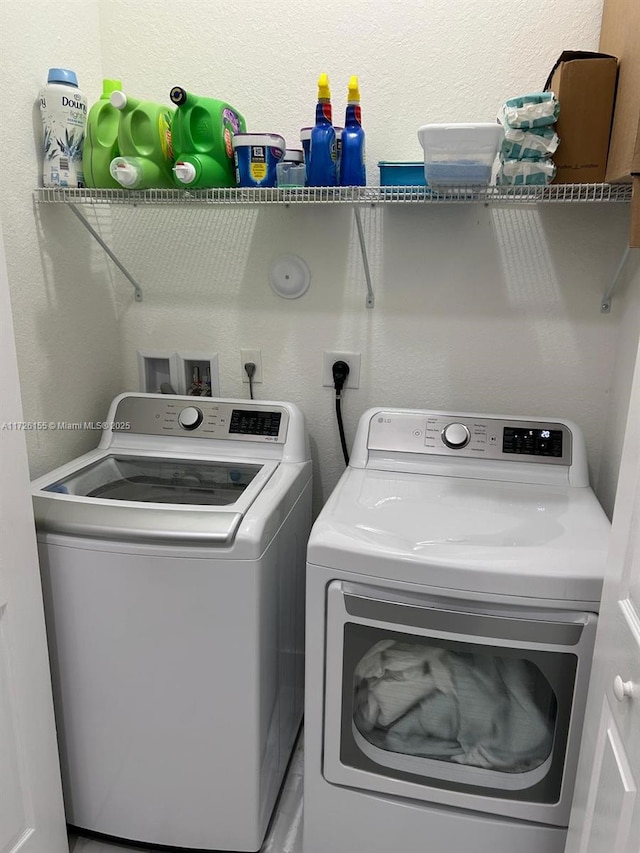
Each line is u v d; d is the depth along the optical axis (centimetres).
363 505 140
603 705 98
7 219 144
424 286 174
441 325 176
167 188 151
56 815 140
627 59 121
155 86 176
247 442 170
